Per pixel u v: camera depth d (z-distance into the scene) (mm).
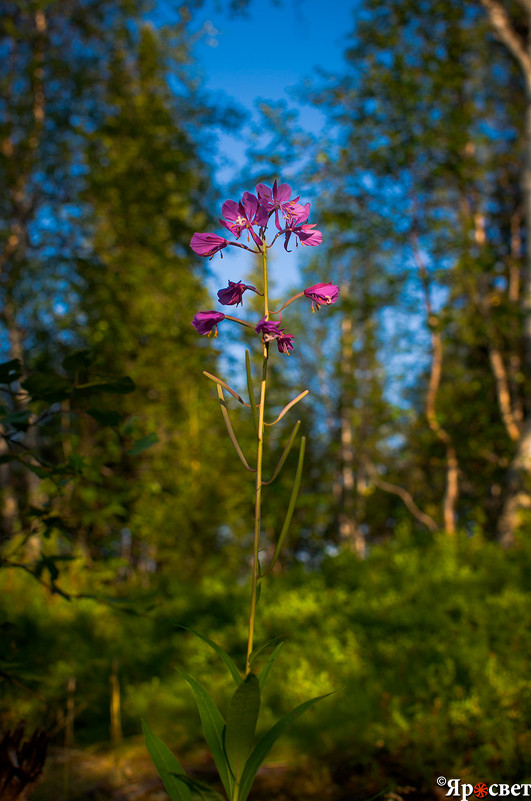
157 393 12211
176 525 9000
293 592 5711
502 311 12602
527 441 10445
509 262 13820
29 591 5492
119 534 7891
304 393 1752
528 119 11516
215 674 4449
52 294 13125
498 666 3787
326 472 21922
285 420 17172
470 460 14469
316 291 1814
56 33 14273
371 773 3303
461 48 13805
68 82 14016
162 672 4621
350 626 4836
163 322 12336
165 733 3922
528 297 11469
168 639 5113
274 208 1822
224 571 7203
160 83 15164
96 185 12703
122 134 13383
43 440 8875
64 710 3967
